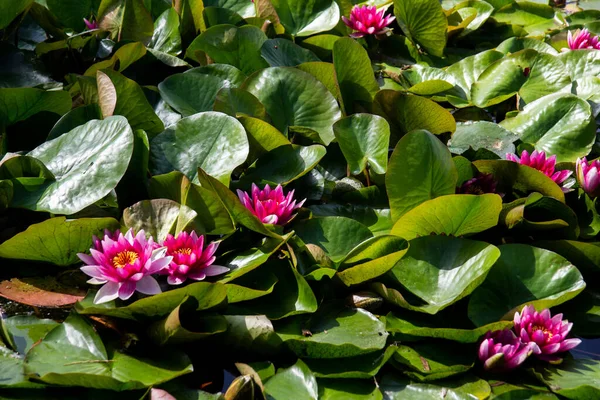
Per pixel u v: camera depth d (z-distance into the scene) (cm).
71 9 367
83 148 237
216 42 335
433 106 288
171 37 355
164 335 186
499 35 445
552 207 251
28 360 175
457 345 204
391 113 298
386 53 401
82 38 331
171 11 357
